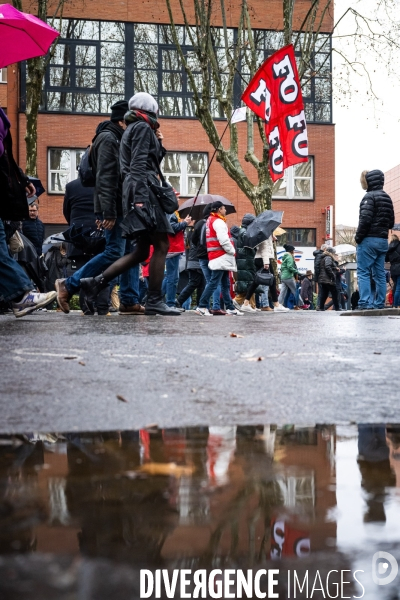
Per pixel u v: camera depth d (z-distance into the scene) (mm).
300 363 3301
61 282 6934
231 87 19688
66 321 6184
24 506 1106
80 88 31047
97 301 8164
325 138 32500
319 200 32625
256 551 883
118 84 31250
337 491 1198
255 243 13375
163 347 3895
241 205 32125
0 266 5680
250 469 1391
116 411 2150
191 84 19438
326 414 2119
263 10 30672
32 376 2842
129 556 868
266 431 1862
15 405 2246
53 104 30875
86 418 2043
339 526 985
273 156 14250
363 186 10641
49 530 980
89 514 1061
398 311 9648
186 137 31656
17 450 1611
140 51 31328
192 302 19500
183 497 1164
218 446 1650
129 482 1273
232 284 13609
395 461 1469
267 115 14250
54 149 30906
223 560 854
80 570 816
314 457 1518
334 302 18578
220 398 2385
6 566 830
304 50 19766
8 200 5445
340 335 4930
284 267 19141
